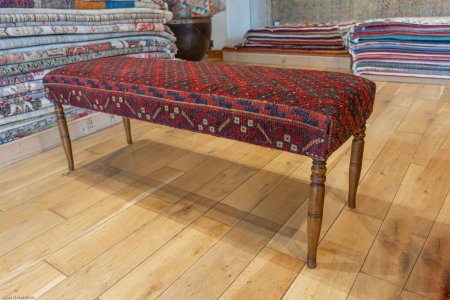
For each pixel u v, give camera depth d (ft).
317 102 2.74
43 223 3.99
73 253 3.50
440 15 11.91
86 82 4.17
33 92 5.67
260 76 3.57
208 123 3.28
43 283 3.14
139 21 7.44
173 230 3.79
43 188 4.74
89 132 6.63
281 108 2.77
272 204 4.20
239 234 3.69
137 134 6.53
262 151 5.62
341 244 3.46
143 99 3.68
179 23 10.43
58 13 5.81
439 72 8.45
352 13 13.25
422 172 4.68
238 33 13.89
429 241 3.44
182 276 3.15
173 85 3.48
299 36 12.00
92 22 6.45
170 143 6.07
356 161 3.71
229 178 4.83
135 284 3.09
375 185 4.44
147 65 4.54
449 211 3.87
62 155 5.74
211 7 12.55
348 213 3.92
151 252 3.47
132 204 4.29
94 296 2.98
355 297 2.86
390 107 7.16
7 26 5.17
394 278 3.03
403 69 8.80
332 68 11.03
